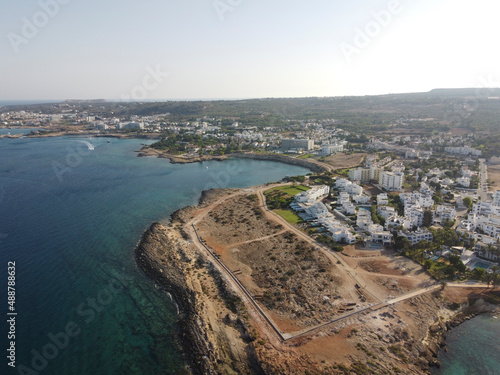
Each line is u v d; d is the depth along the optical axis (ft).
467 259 528.22
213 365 354.13
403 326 393.91
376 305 430.61
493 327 402.93
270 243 616.39
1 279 521.65
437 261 533.14
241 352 365.81
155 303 465.88
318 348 362.94
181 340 398.01
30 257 587.27
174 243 629.92
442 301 438.40
